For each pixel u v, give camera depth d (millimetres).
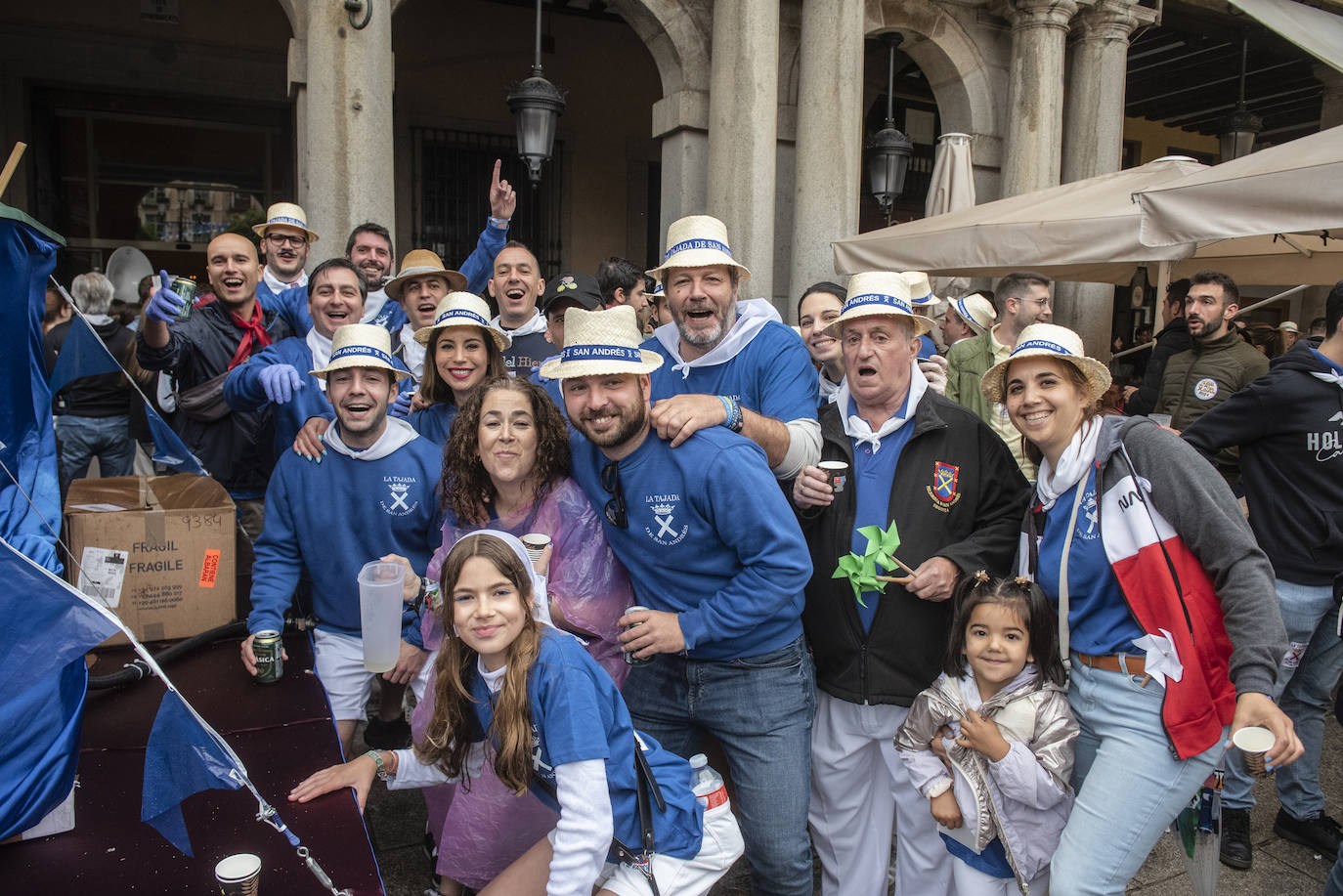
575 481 2469
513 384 2396
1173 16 9336
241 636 2816
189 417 3572
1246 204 3508
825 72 6348
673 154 6836
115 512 2666
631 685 2518
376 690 4098
